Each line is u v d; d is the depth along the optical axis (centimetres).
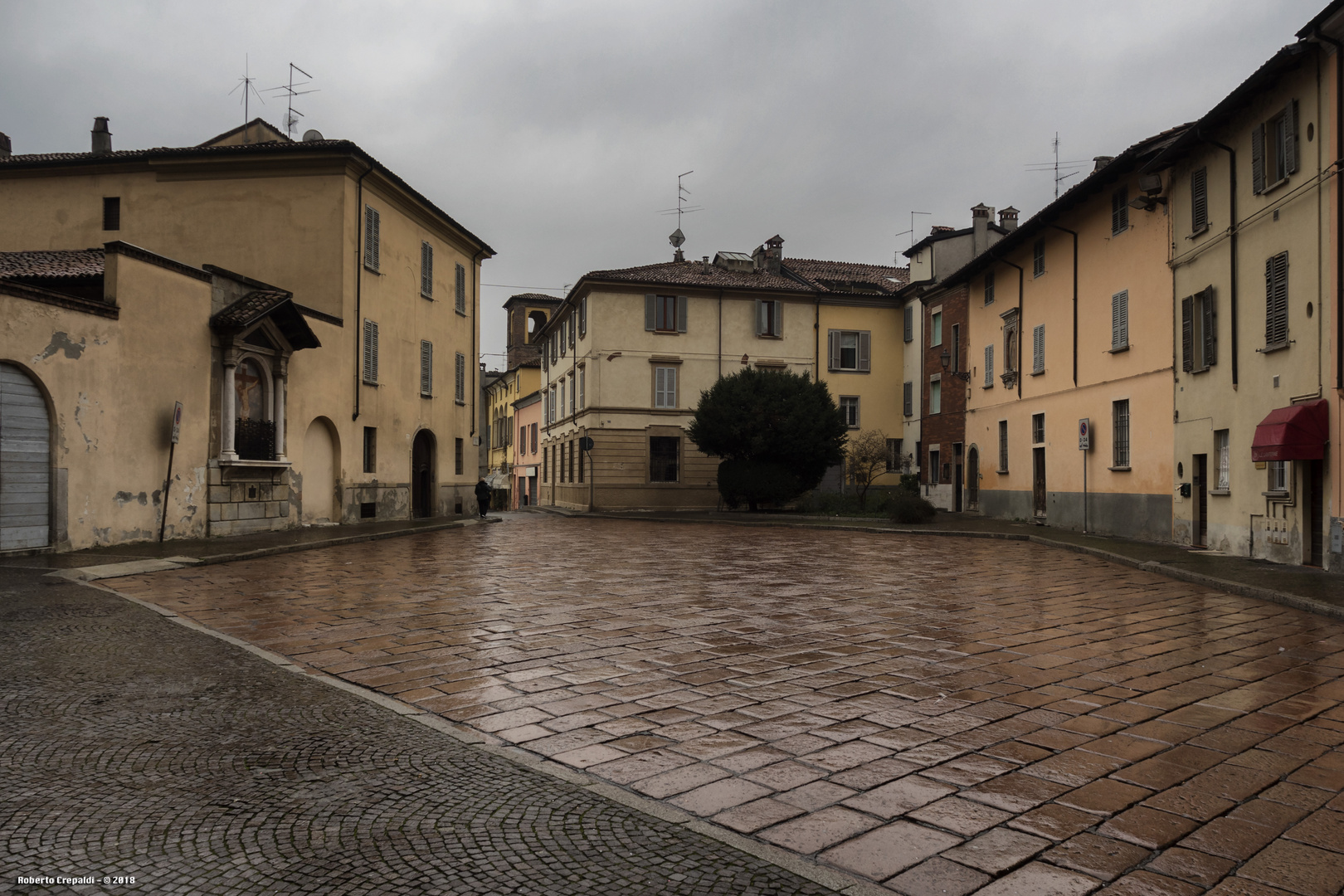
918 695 588
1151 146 1877
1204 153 1705
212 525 1859
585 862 337
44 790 406
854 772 440
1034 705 565
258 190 2370
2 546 1378
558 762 455
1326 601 968
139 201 2408
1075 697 586
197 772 432
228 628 823
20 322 1406
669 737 497
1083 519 2222
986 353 2908
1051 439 2416
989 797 407
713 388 3256
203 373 1844
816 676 641
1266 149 1482
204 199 2389
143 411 1675
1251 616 928
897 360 3906
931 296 3488
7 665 653
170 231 2398
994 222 3603
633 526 2669
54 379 1469
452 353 3116
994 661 693
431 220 2894
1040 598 1051
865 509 3056
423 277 2869
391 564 1420
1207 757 464
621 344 3650
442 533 2273
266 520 2048
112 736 488
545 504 4825
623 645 748
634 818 380
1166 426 1856
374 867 331
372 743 480
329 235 2358
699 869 332
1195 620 898
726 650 732
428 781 424
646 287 3666
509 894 310
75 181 2438
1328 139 1316
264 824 371
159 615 881
